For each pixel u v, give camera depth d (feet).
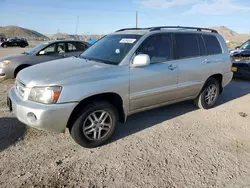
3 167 9.30
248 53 28.84
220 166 9.73
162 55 13.14
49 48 25.53
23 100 10.04
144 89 12.21
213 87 16.76
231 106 17.83
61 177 8.82
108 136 11.39
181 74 13.93
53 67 11.39
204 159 10.23
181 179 8.81
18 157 10.06
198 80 15.23
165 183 8.56
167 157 10.32
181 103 18.06
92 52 13.80
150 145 11.39
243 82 27.14
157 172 9.22
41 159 9.98
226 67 17.15
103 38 15.05
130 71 11.53
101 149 10.97
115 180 8.71
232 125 14.14
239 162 10.07
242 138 12.39
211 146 11.43
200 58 15.19
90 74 10.44
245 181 8.80
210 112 16.35
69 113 9.73
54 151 10.67
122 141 11.78
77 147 11.10
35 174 8.95
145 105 12.74
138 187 8.34
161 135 12.52
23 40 120.26
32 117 9.48
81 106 10.34
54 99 9.46
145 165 9.68
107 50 13.03
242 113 16.25
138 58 11.30
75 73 10.35
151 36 12.76
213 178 8.92
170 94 13.73
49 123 9.46
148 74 12.19
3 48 103.76
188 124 14.11
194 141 11.91
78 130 10.35
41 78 9.98
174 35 13.96
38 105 9.47
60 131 10.04
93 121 10.77
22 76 10.95
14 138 11.71
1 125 13.09
